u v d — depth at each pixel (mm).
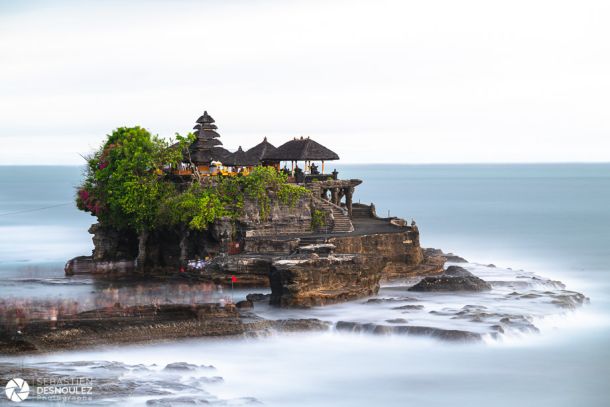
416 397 56781
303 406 54375
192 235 91688
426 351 65625
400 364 62781
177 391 53406
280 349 65312
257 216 91125
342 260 78875
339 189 107750
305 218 93688
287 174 103875
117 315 66125
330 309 75562
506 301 80312
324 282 77188
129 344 62875
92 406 50344
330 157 106125
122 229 95188
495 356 64938
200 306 68562
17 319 63344
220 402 52125
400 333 67562
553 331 72250
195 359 62188
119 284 81188
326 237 88812
